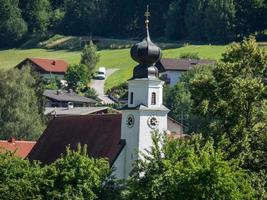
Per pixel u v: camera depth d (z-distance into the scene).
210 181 129.75
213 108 166.88
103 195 143.88
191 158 133.12
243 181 133.62
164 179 132.88
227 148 161.12
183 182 130.75
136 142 165.50
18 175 148.75
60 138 190.38
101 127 179.25
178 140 139.25
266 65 170.62
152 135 145.25
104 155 169.75
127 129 168.12
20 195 145.75
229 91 165.00
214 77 168.62
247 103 165.12
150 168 135.25
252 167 161.75
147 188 133.12
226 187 129.75
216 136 165.00
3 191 146.00
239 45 171.62
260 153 161.75
